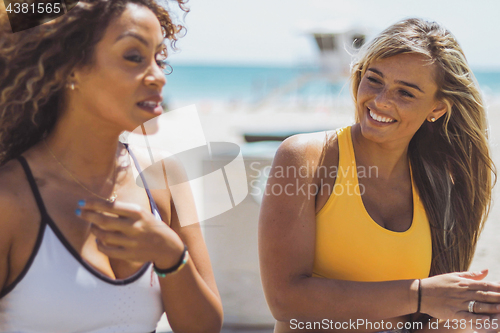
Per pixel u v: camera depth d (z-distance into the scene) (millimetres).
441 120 1790
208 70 60312
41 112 1176
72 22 1037
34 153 1182
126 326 1198
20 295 1096
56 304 1100
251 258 2801
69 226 1138
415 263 1669
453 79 1617
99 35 1053
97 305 1138
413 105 1566
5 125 1158
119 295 1169
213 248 2816
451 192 1849
